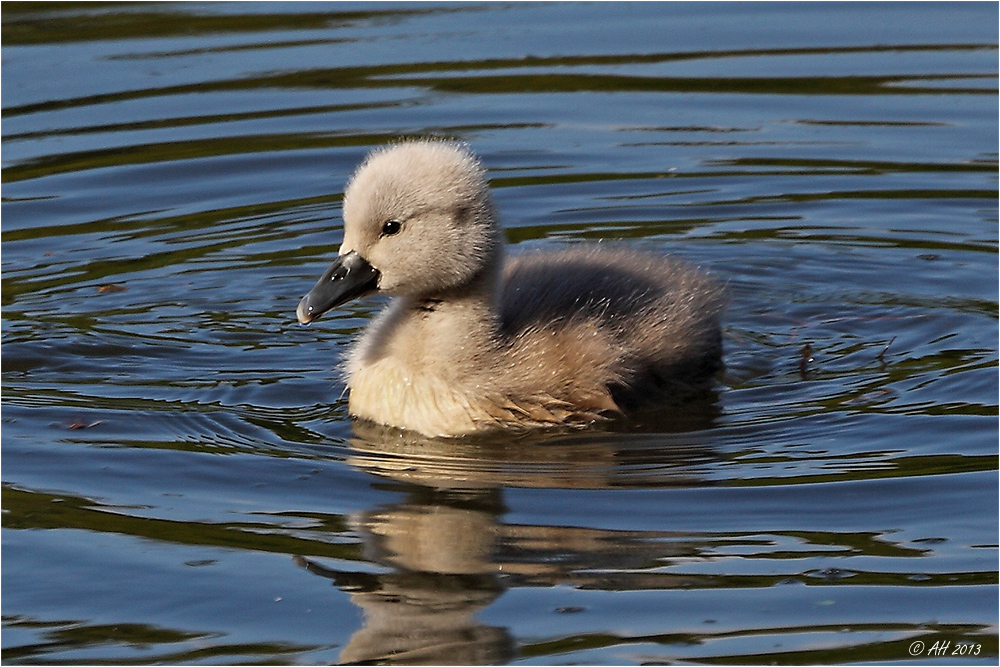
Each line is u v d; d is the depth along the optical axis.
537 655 8.57
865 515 10.29
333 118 19.91
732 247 16.48
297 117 19.94
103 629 8.94
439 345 12.37
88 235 16.78
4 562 9.73
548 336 12.55
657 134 19.50
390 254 12.18
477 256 12.25
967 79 21.17
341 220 17.27
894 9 24.33
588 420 12.19
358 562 9.66
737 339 14.24
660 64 21.94
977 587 9.27
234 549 9.86
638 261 14.10
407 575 9.48
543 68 21.73
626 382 12.44
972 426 11.84
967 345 13.79
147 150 18.94
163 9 24.64
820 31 23.31
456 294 12.39
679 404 12.59
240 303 15.15
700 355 13.32
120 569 9.62
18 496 10.74
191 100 20.50
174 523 10.27
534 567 9.58
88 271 15.83
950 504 10.44
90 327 14.44
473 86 21.03
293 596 9.24
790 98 20.59
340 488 10.87
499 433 12.08
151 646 8.73
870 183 18.06
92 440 11.82
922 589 9.27
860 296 15.24
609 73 21.56
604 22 23.92
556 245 15.87
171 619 9.02
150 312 14.85
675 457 11.42
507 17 24.22
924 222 17.06
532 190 17.89
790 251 16.39
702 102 20.52
